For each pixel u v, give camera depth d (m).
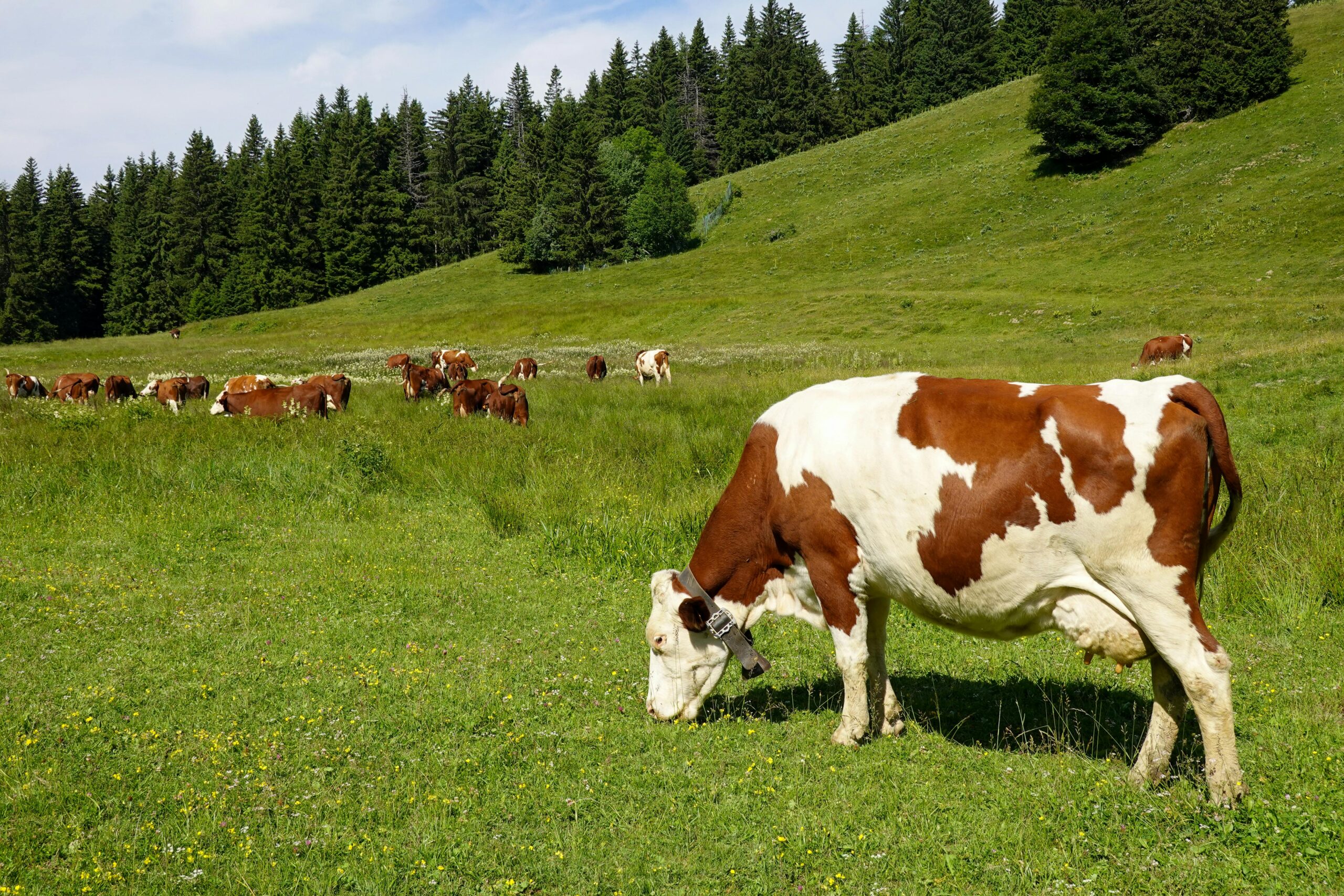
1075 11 69.38
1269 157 57.34
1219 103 69.06
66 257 108.06
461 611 7.61
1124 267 47.84
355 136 107.69
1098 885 3.59
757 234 76.69
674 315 54.16
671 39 136.88
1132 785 4.35
